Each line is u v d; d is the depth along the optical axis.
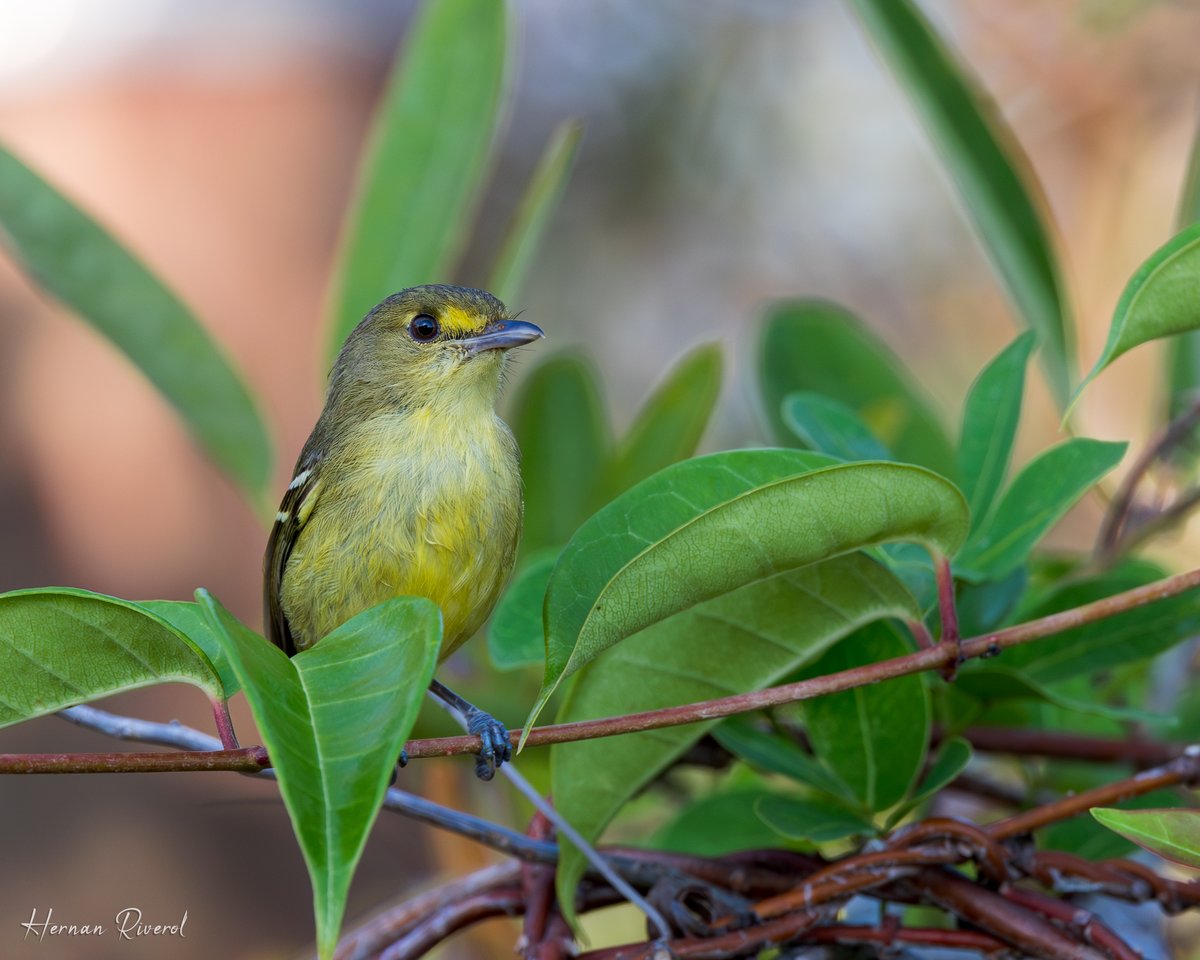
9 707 4.72
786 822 5.98
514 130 22.77
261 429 8.82
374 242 9.12
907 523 5.09
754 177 22.36
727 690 5.85
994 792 7.66
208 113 18.89
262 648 4.31
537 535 9.04
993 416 6.82
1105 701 7.85
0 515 17.34
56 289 8.52
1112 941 5.41
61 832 15.62
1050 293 8.18
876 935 5.63
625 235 22.47
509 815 8.45
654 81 22.81
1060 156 18.20
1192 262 4.71
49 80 18.53
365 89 19.22
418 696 4.01
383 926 6.11
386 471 7.56
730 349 21.66
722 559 4.89
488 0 9.02
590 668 5.82
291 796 3.73
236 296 18.69
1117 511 8.10
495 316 8.30
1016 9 18.34
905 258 21.48
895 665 5.14
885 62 8.24
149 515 17.55
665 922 5.68
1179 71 17.22
